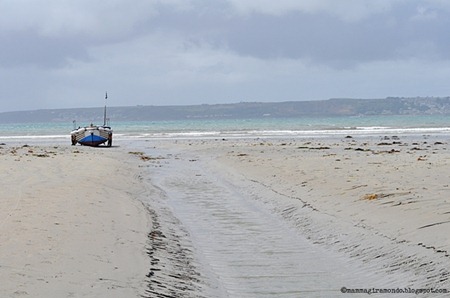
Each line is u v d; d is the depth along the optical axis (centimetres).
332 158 3747
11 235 1333
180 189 2681
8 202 1823
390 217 1616
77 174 2850
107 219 1656
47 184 2347
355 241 1477
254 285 1181
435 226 1428
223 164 3703
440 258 1180
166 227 1714
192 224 1845
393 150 4734
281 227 1789
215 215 2002
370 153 4416
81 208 1780
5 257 1132
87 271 1099
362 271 1246
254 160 3766
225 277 1244
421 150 4778
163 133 9594
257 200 2298
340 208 1855
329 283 1180
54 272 1062
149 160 4284
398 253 1297
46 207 1747
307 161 3488
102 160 3834
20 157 3988
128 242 1397
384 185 2169
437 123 13975
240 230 1747
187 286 1121
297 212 1942
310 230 1691
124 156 4597
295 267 1313
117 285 1034
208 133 9369
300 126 12725
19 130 12812
